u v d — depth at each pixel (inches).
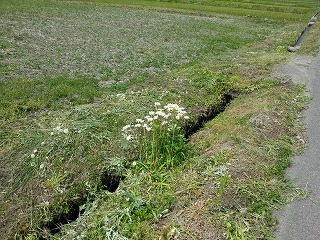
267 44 763.4
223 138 273.0
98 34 751.7
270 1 1872.5
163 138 246.1
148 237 175.5
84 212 203.8
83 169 231.6
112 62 537.3
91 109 322.3
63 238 181.8
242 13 1369.3
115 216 190.1
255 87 417.7
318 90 419.8
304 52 640.4
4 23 746.8
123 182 225.6
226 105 393.1
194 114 335.6
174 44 714.2
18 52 540.7
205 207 192.9
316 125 315.6
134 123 291.4
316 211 202.8
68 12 1032.8
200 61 569.0
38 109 338.6
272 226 189.6
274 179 227.3
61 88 386.6
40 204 202.1
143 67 522.0
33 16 882.8
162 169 235.9
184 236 173.6
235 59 586.2
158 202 199.6
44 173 225.9
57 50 580.1
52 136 261.0
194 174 224.8
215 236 175.6
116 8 1275.8
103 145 255.8
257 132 281.7
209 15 1298.0
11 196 210.2
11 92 361.7
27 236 184.7
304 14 1413.6
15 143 260.7
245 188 211.0
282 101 359.3
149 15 1157.7
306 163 251.4
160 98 355.9
